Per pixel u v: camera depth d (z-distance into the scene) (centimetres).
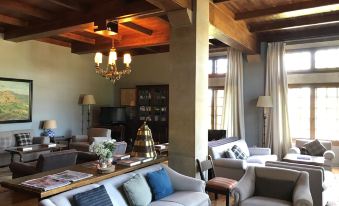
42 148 606
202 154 428
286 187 350
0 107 671
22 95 718
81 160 513
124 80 977
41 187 253
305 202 310
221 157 542
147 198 310
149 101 912
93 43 780
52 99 795
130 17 487
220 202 441
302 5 506
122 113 917
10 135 673
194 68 416
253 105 765
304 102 740
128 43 704
